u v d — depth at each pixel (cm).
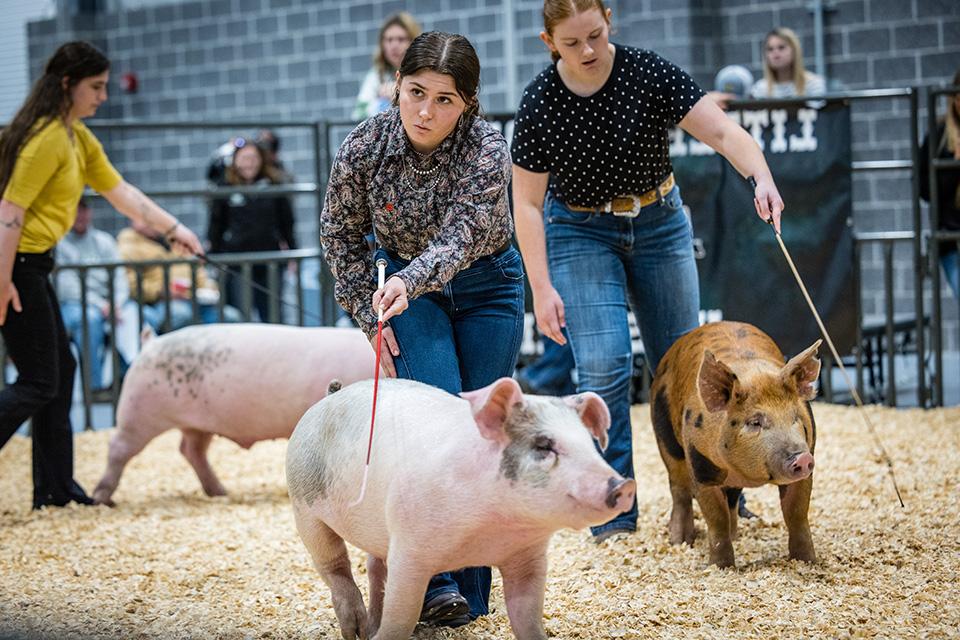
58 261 1122
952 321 1252
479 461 342
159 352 705
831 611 420
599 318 541
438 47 389
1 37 1722
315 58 1506
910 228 1264
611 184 528
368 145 413
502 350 436
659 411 526
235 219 1192
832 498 604
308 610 457
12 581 521
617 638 405
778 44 1041
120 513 676
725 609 428
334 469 380
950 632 393
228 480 779
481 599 436
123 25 1620
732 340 500
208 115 1575
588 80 509
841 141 869
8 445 926
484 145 408
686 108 509
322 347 687
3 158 630
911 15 1253
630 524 554
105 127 880
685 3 1295
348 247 432
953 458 684
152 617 455
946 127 877
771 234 878
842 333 882
